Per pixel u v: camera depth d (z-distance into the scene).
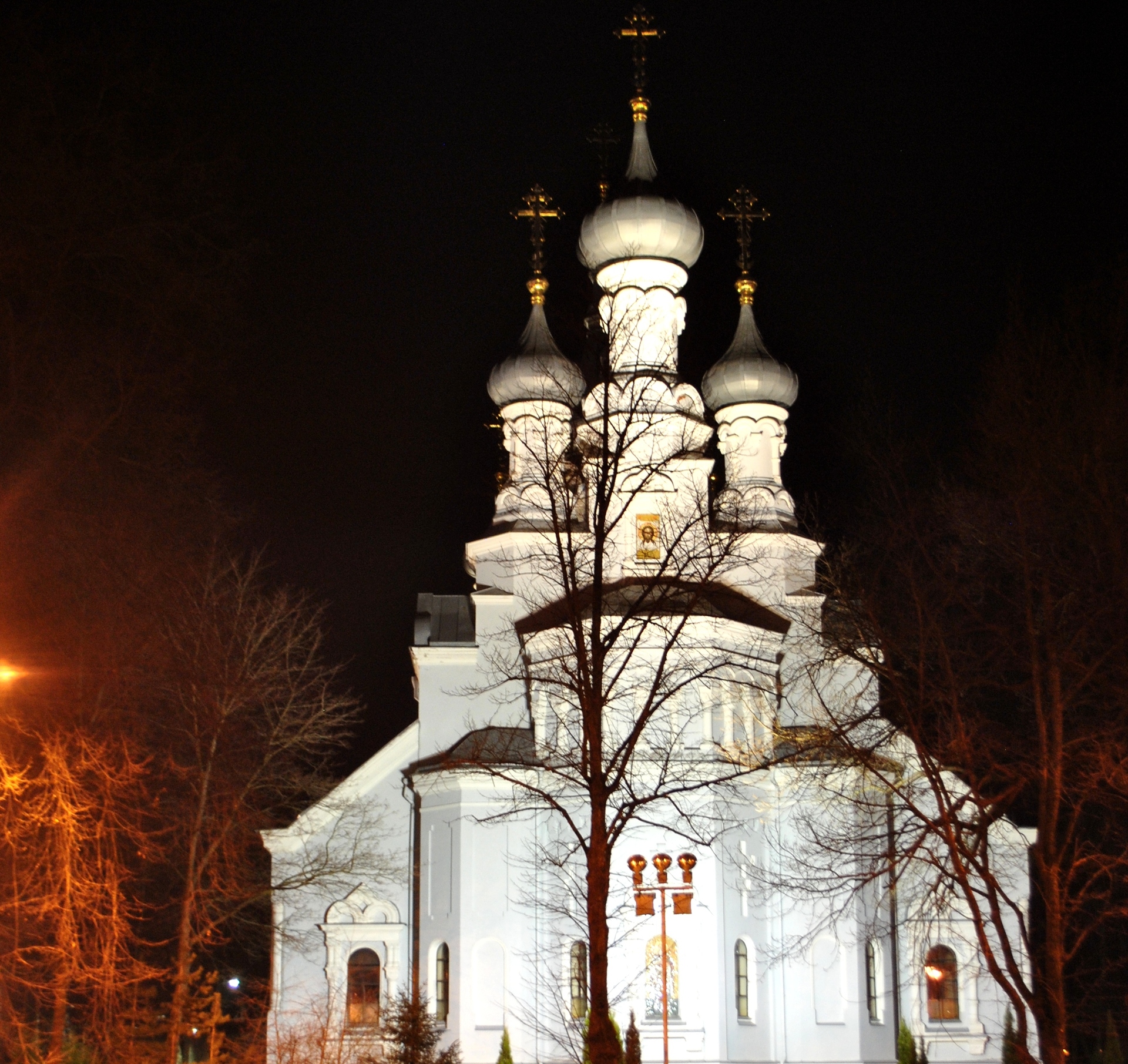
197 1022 34.38
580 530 48.12
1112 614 27.92
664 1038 33.44
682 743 42.25
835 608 32.94
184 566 37.00
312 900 47.28
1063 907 26.66
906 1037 41.94
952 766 31.52
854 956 44.19
